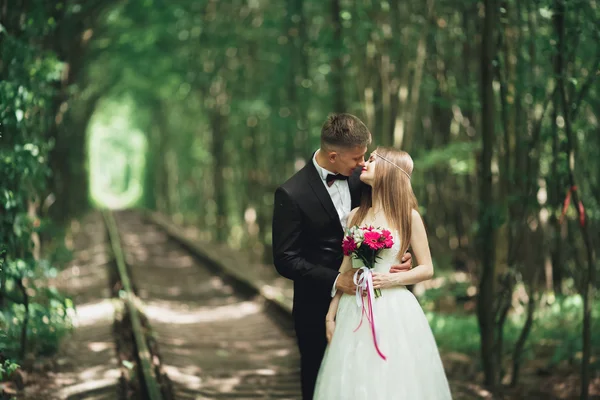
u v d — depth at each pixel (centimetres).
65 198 1889
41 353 655
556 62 562
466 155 925
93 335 764
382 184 377
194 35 1831
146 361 577
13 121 580
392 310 369
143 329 753
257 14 1619
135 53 2066
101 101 3145
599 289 714
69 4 1062
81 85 1953
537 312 761
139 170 4791
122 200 5722
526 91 657
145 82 2508
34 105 687
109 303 970
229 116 1966
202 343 760
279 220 394
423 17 913
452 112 994
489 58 582
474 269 996
